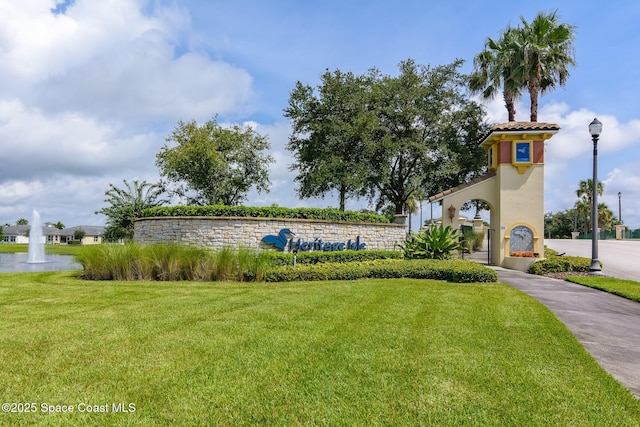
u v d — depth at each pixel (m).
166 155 26.61
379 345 5.58
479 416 3.59
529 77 23.25
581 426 3.44
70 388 4.16
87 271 13.77
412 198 35.69
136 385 4.23
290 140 29.16
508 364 4.89
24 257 32.44
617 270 16.22
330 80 26.20
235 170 28.58
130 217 25.12
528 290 11.35
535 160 19.02
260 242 16.78
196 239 16.67
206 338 5.90
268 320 7.04
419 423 3.46
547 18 23.31
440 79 26.55
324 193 28.81
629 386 4.42
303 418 3.54
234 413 3.63
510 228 18.98
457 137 27.47
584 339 6.29
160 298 9.33
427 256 17.78
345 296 9.50
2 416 3.58
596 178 14.66
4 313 7.68
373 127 24.00
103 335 6.07
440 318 7.25
